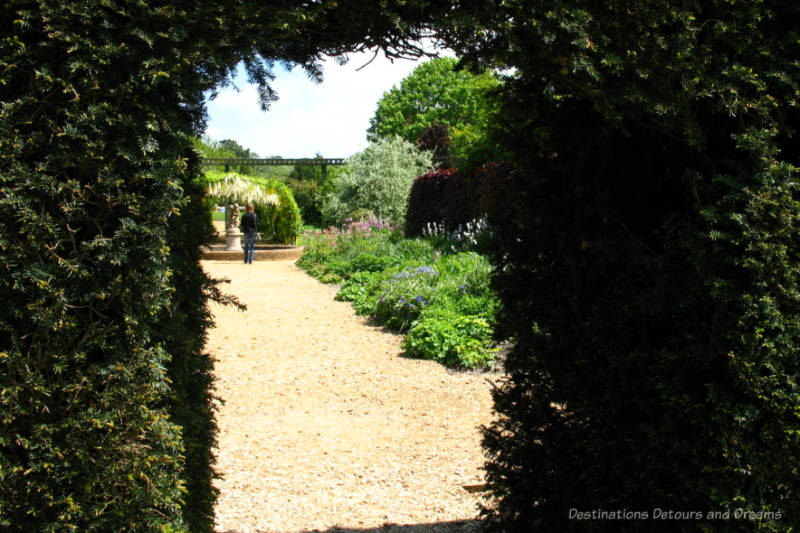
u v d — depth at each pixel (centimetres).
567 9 188
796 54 207
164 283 186
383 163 2189
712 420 196
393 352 701
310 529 312
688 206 233
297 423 482
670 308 207
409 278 907
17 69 169
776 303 193
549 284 260
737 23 199
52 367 174
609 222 239
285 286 1220
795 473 194
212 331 817
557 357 254
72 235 173
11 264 167
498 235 281
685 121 204
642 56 198
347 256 1419
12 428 171
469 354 628
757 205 193
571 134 246
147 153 183
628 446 221
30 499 173
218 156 3061
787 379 191
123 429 182
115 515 181
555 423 257
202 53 180
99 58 170
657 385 205
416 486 366
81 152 174
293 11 184
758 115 206
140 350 182
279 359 681
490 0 186
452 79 3422
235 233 1839
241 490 361
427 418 491
